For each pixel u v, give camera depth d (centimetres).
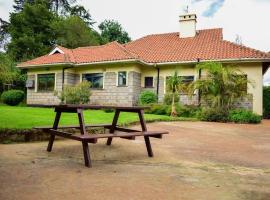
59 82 2177
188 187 376
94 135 484
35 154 559
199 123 1347
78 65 2094
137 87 1995
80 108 500
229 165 525
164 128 1080
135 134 531
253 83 1708
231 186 388
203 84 1558
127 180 399
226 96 1545
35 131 719
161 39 2433
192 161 549
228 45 2003
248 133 1043
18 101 2261
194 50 2039
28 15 3459
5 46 3894
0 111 1258
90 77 2128
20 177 396
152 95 1861
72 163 492
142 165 498
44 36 3438
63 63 2062
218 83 1537
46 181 381
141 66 2045
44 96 2248
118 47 2173
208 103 1650
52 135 590
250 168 507
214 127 1196
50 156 545
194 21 2330
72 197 324
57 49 2341
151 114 1650
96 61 1983
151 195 340
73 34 3478
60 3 4628
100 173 432
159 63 1927
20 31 3494
